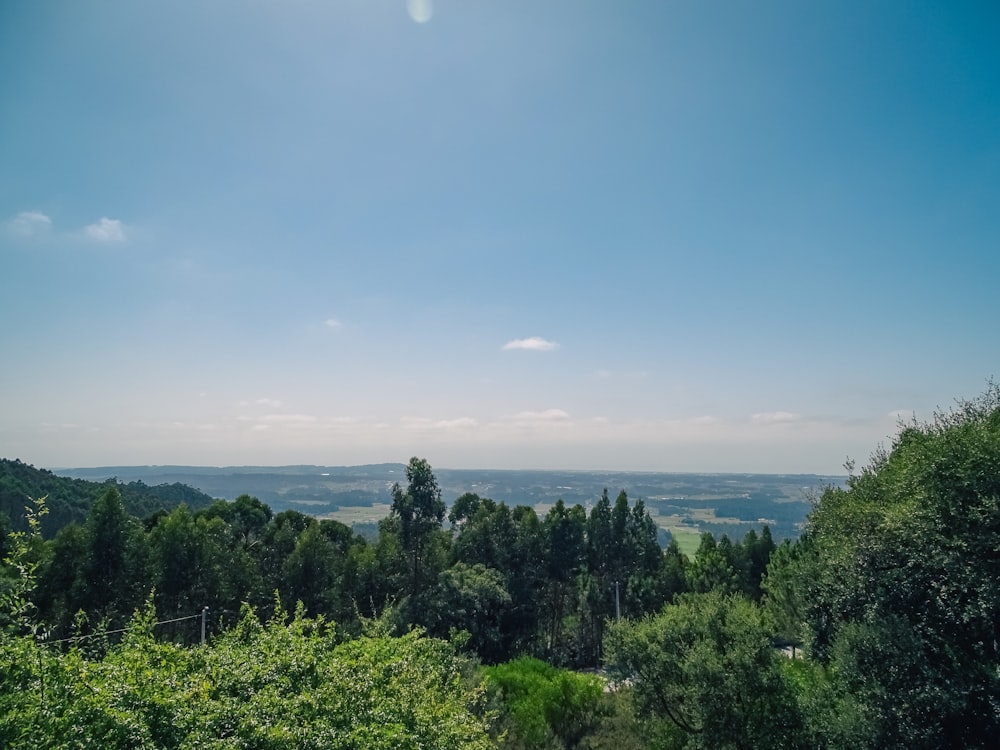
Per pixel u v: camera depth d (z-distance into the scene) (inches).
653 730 856.3
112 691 343.3
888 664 730.8
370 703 434.9
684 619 864.9
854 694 748.0
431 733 450.0
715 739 757.9
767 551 2313.0
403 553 1948.8
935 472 790.5
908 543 806.5
